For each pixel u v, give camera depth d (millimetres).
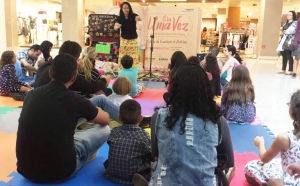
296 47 7523
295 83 6730
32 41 17938
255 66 10281
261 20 13609
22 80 5156
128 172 2121
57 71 1993
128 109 2150
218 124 1497
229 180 2033
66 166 2061
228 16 19641
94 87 2879
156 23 8172
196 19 8125
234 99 3654
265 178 2082
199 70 1485
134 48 6941
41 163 2023
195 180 1407
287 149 1736
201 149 1424
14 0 14961
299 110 1674
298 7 20438
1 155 2611
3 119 3596
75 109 1997
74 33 12953
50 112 1948
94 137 2316
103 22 7348
